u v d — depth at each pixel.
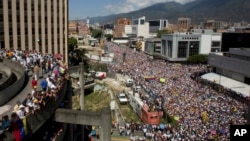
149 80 115.44
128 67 153.62
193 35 193.62
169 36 197.25
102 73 134.38
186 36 192.50
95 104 99.31
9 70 45.22
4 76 42.91
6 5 84.44
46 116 30.02
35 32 94.00
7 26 85.50
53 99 32.22
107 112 31.02
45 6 96.44
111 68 155.88
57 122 34.81
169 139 56.59
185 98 82.44
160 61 183.62
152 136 58.34
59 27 103.00
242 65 117.12
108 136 31.38
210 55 143.62
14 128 23.67
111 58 189.62
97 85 116.69
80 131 55.44
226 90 94.94
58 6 101.56
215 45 198.50
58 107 34.84
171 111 72.94
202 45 196.12
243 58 123.94
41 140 31.19
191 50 195.38
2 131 22.56
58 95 34.78
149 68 145.00
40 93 30.20
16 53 54.59
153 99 83.62
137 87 104.19
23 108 26.23
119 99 97.88
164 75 125.12
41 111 28.61
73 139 50.44
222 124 60.91
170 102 79.50
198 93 88.38
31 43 93.12
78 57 154.12
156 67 148.12
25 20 90.38
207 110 70.56
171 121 68.31
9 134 22.97
